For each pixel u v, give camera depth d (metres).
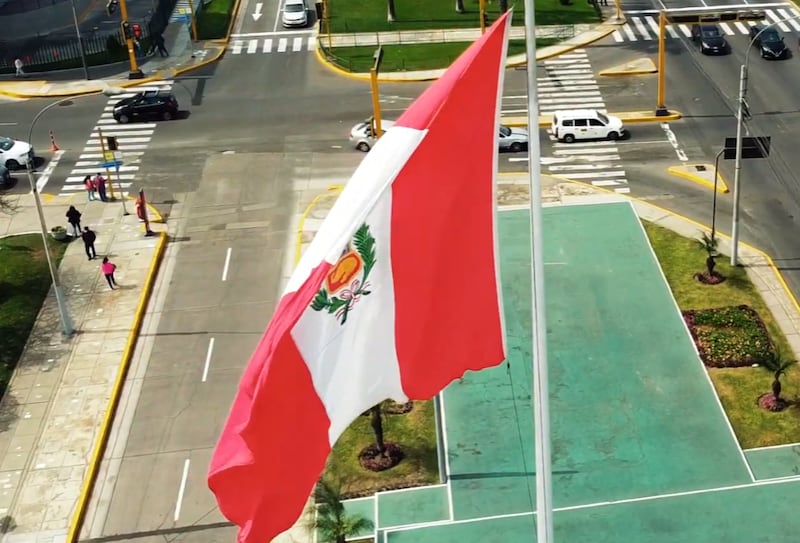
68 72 70.81
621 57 68.62
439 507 33.03
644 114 60.50
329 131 61.09
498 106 17.19
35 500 35.81
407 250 17.36
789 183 52.53
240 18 79.19
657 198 51.91
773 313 42.12
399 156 17.11
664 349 39.41
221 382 40.91
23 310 45.59
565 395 37.16
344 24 76.69
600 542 30.55
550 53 69.62
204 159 58.62
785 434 35.41
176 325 44.47
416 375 18.08
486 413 36.12
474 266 17.83
